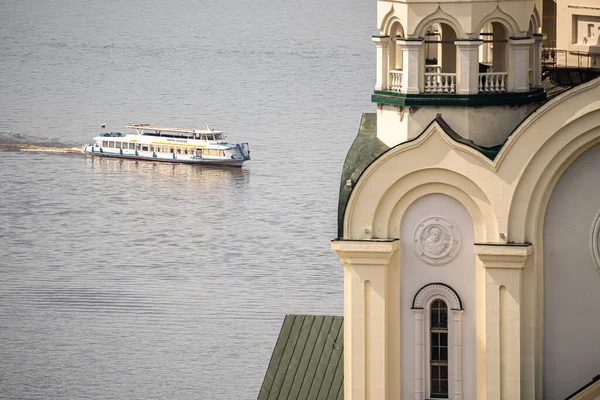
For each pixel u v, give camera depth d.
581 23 139.00
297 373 146.25
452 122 131.75
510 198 129.12
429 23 131.25
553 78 140.12
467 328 131.75
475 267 131.00
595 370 130.62
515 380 130.62
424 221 131.38
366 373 132.75
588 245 129.62
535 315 130.38
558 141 127.94
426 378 132.88
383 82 134.38
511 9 131.38
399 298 132.38
